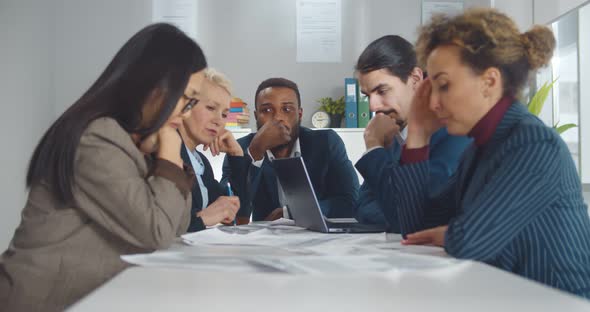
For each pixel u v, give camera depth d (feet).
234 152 7.82
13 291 3.31
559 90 11.12
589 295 2.96
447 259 2.56
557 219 2.99
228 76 13.26
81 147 3.51
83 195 3.49
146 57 3.79
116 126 3.61
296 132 8.41
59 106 13.00
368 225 5.35
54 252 3.43
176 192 3.66
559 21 11.16
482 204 2.96
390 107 5.96
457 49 3.29
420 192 3.98
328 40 13.29
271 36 13.29
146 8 13.17
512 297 1.69
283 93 8.45
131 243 3.50
